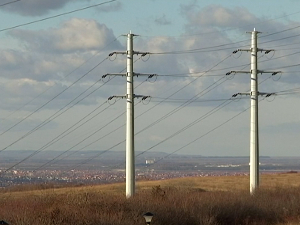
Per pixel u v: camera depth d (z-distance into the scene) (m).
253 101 70.50
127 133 65.44
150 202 53.94
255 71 70.94
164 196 60.22
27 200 58.59
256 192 67.75
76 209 46.78
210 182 108.56
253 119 70.50
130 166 64.88
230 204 57.50
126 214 47.56
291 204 63.16
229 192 70.06
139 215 47.72
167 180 115.62
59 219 42.50
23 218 41.41
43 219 41.72
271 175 131.12
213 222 52.28
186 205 53.84
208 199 58.69
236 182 108.94
